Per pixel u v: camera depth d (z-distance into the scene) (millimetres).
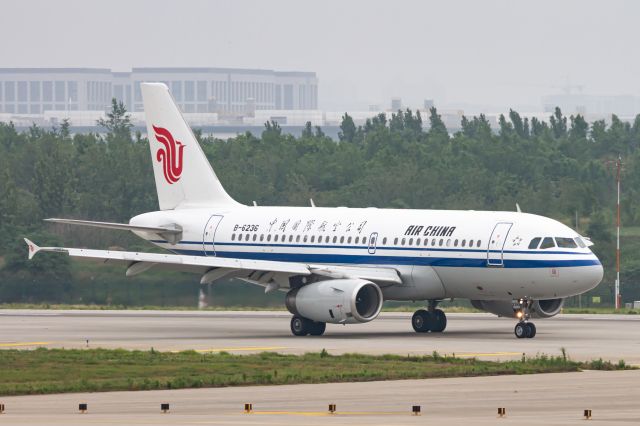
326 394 102438
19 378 114625
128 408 94062
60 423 84312
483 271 165125
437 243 169000
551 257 159875
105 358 132125
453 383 109812
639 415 88812
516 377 114562
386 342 156875
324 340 160875
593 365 122812
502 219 166375
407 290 172500
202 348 148500
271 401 98188
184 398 100312
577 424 84062
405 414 90125
